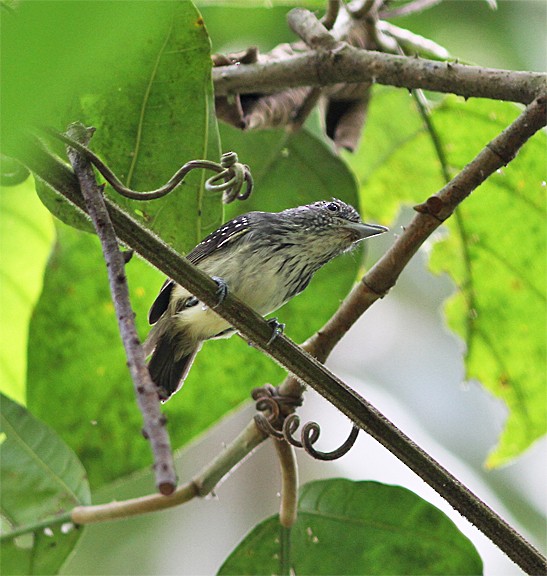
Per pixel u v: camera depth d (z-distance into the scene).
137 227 5.00
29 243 8.70
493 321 9.38
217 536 14.17
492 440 15.14
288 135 8.87
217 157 6.57
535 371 9.38
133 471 8.46
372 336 15.85
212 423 8.34
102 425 8.42
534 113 6.25
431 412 15.36
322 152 8.92
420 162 9.64
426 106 9.04
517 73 6.71
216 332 7.89
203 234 6.72
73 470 7.12
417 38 8.56
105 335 8.37
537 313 9.23
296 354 5.34
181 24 6.04
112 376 8.41
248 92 7.69
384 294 6.53
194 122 6.46
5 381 9.05
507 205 8.82
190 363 8.03
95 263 8.25
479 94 6.85
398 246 6.40
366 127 9.54
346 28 8.15
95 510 6.82
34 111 1.84
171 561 13.84
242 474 14.66
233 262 8.36
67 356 8.38
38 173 4.91
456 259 9.27
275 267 8.46
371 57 7.23
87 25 1.78
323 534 7.05
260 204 9.05
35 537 6.93
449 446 15.10
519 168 8.49
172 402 8.33
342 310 6.54
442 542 7.01
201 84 6.34
